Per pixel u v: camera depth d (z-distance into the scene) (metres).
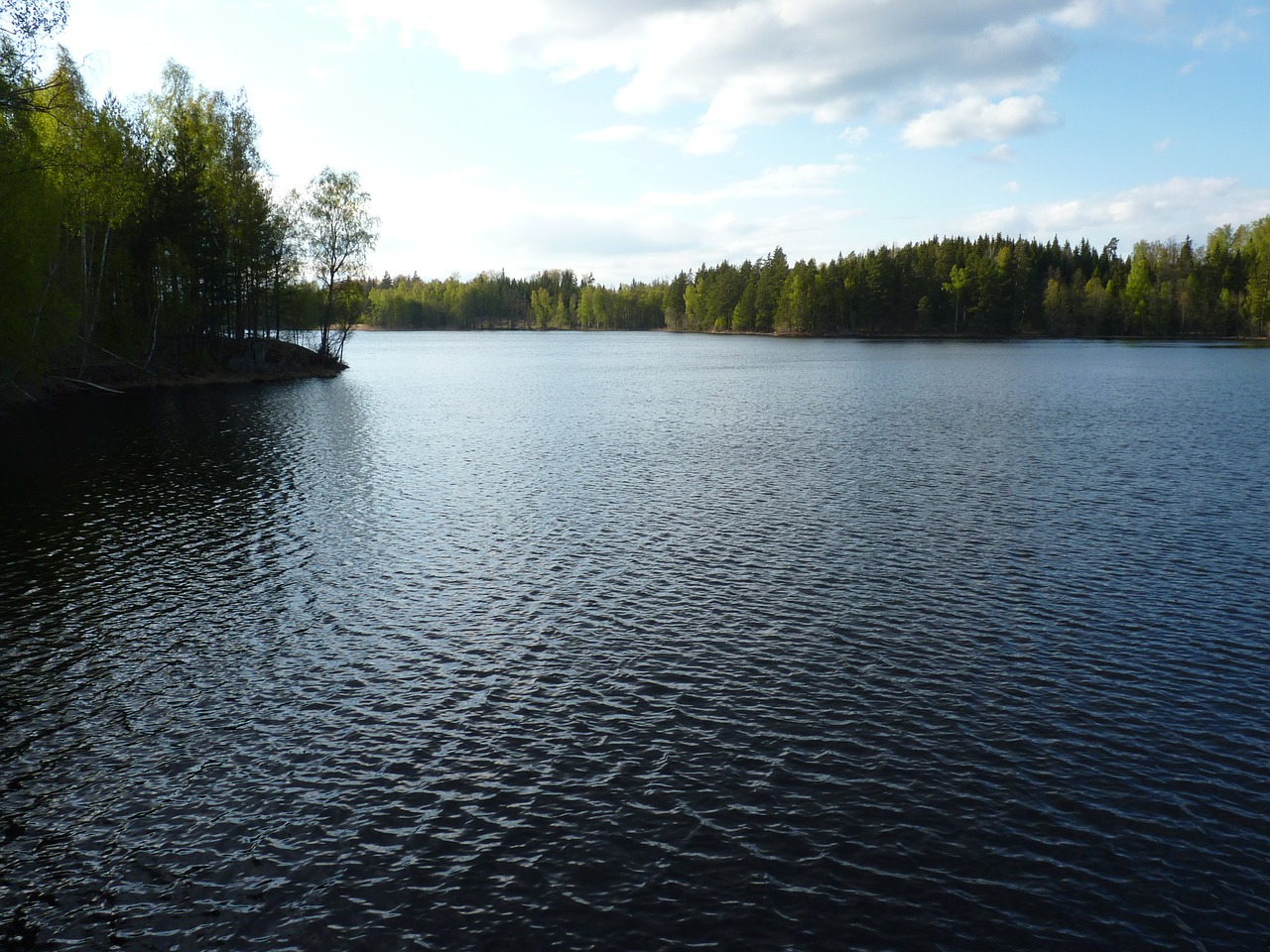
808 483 38.56
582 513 33.19
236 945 11.17
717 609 22.92
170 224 75.75
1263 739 16.22
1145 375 96.38
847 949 11.04
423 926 11.50
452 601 23.56
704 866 12.67
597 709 17.48
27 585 24.36
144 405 63.66
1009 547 28.17
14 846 13.14
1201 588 24.20
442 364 126.12
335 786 14.79
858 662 19.61
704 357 143.12
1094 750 15.86
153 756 15.71
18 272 47.41
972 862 12.75
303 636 21.16
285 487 37.19
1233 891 12.13
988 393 77.81
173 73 77.88
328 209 92.81
